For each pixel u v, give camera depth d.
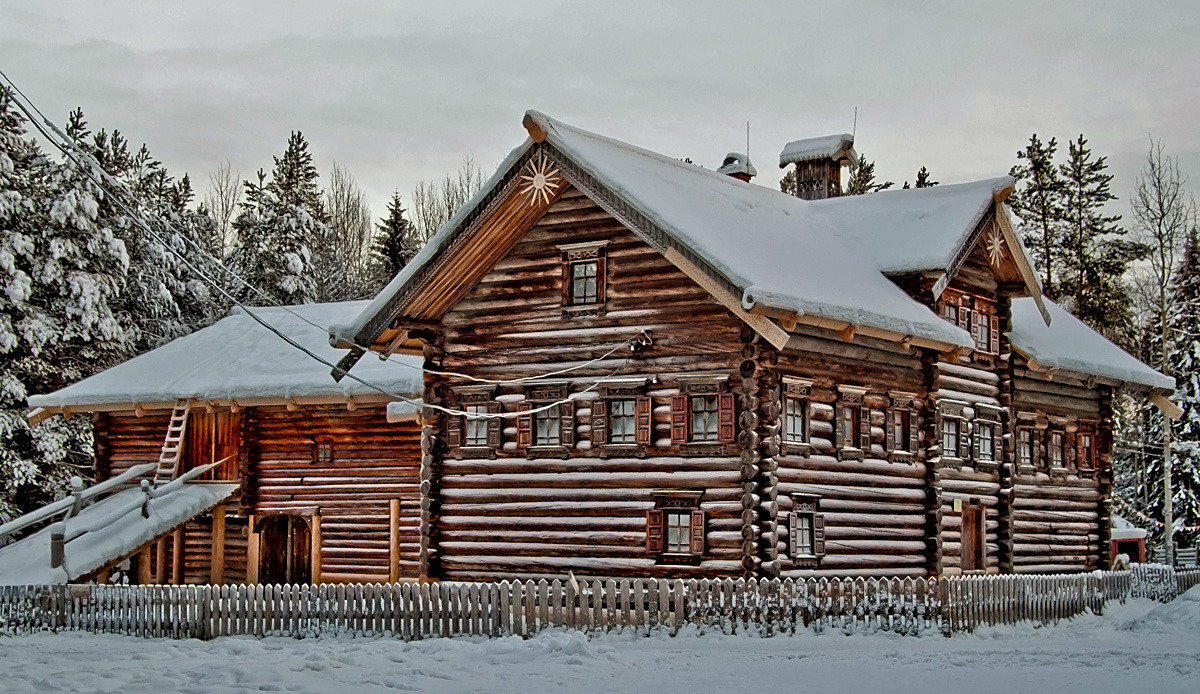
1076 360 35.69
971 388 31.89
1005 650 20.83
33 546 31.62
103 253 44.69
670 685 16.38
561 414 27.59
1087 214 63.12
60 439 42.38
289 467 35.38
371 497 34.34
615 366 27.22
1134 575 32.53
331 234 86.69
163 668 16.86
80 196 43.66
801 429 26.39
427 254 27.78
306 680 15.97
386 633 23.11
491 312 28.97
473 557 28.31
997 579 25.28
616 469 26.88
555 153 26.41
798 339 26.09
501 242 28.61
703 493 25.77
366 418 34.69
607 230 27.66
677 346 26.47
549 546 27.44
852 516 27.06
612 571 26.48
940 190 32.84
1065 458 36.91
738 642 21.50
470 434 29.02
